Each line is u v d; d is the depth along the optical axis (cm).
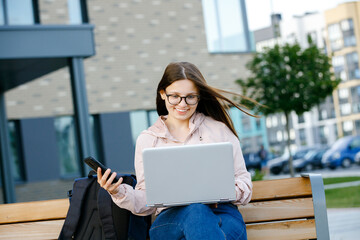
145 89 1608
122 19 1608
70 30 765
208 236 223
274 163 2253
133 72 1602
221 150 240
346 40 3419
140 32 1619
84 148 760
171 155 238
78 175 1530
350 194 1101
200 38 1653
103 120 1557
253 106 1202
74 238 263
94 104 1555
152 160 238
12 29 738
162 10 1642
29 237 278
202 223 227
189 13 1653
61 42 758
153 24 1631
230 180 240
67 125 1544
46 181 1496
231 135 277
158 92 282
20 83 948
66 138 1536
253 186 283
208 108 284
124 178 273
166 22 1641
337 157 2214
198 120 278
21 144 1489
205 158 239
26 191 1473
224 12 1670
